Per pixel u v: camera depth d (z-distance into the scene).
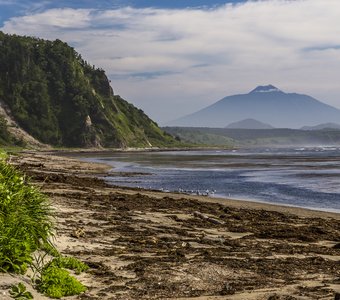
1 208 9.42
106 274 9.81
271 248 14.41
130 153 172.75
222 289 9.17
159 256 11.95
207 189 42.50
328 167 73.94
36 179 38.91
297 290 9.26
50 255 9.89
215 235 16.73
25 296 7.56
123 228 16.16
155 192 37.16
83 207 21.47
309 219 24.14
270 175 58.03
